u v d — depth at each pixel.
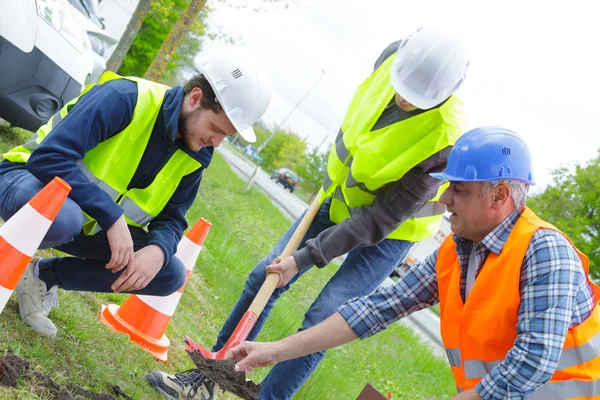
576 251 2.65
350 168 3.99
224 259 8.39
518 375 2.50
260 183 40.12
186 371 3.69
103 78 3.18
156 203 3.37
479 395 2.58
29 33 5.79
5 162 3.21
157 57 12.34
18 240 2.80
